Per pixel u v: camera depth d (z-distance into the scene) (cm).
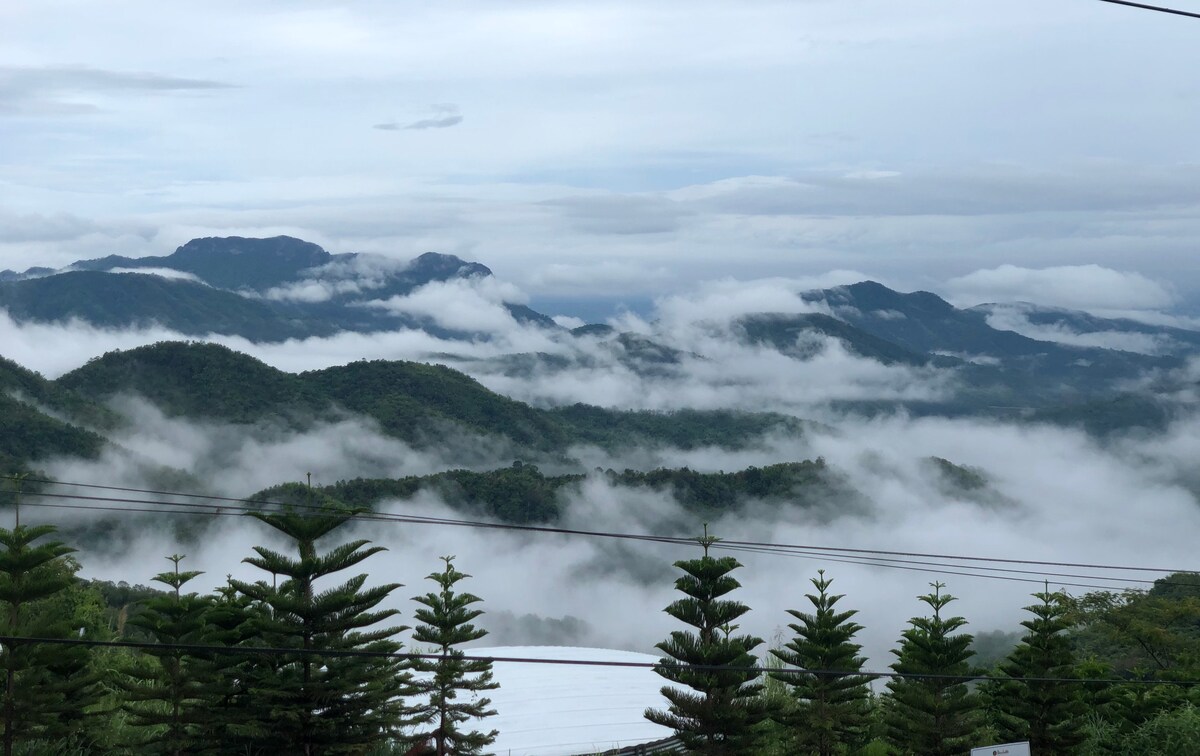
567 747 1881
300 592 1550
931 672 1906
